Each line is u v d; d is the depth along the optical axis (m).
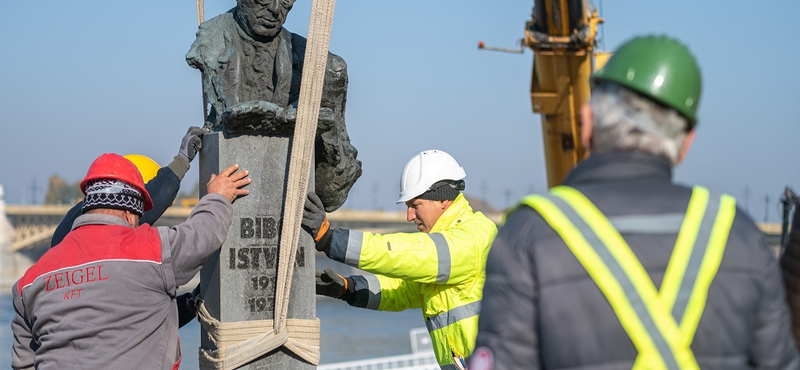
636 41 2.27
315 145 4.26
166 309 3.60
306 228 4.07
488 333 2.18
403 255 4.04
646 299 2.09
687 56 2.22
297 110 3.92
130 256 3.52
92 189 3.64
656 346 2.06
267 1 3.98
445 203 4.46
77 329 3.44
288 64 4.13
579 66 14.86
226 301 3.94
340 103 4.32
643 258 2.12
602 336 2.09
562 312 2.10
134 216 3.73
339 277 4.71
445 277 4.13
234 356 3.92
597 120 2.25
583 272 2.11
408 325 41.59
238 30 4.12
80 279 3.48
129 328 3.48
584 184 2.25
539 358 2.16
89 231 3.58
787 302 2.71
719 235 2.16
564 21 14.38
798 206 2.76
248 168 4.00
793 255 2.71
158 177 4.05
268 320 4.02
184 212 45.69
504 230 2.25
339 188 4.45
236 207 3.97
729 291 2.13
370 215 49.66
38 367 3.51
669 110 2.19
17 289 3.63
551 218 2.17
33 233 64.62
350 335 37.28
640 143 2.21
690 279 2.11
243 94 4.12
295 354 4.08
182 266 3.59
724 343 2.11
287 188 3.95
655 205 2.18
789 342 2.25
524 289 2.15
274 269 4.04
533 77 15.62
